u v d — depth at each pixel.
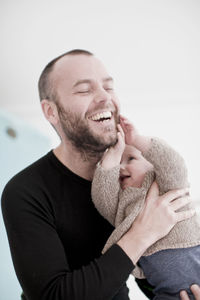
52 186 0.97
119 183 1.06
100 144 0.98
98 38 1.97
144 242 0.83
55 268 0.80
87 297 0.76
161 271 0.93
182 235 0.92
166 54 2.16
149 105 2.61
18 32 1.85
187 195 0.99
